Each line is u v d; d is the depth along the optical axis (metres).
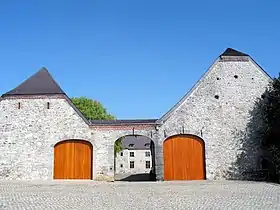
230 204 12.03
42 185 20.83
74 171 25.22
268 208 11.05
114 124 25.42
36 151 25.28
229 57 26.28
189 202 12.73
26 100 25.86
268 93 25.62
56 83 27.09
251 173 24.89
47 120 25.61
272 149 23.39
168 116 25.44
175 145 25.23
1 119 25.62
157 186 20.03
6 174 25.03
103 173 24.94
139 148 73.69
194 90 25.78
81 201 13.29
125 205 12.10
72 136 25.38
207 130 25.33
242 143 25.23
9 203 12.72
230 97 25.75
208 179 24.80
